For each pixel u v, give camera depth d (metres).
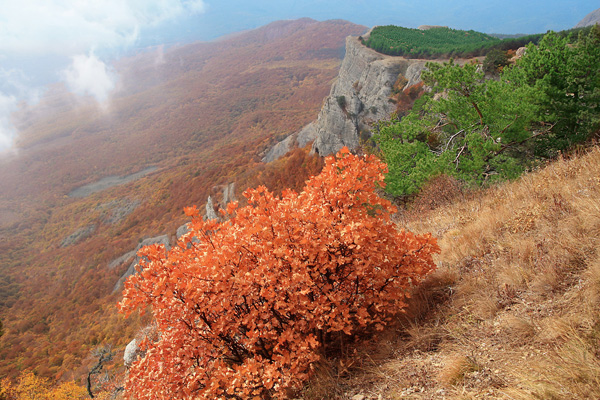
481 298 3.36
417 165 11.68
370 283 3.81
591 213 3.51
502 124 10.50
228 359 3.83
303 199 4.09
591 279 2.65
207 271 3.19
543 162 9.44
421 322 3.58
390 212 4.04
